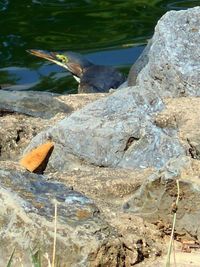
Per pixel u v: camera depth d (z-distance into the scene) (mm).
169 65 9891
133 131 8719
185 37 10039
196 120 8930
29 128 9773
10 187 7230
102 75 14633
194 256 7102
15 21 17812
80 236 6844
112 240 6898
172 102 9352
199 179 7402
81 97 11016
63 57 15531
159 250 7160
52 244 6824
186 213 7367
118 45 16672
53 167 8797
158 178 7480
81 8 18312
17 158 9430
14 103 10398
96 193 8000
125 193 8008
